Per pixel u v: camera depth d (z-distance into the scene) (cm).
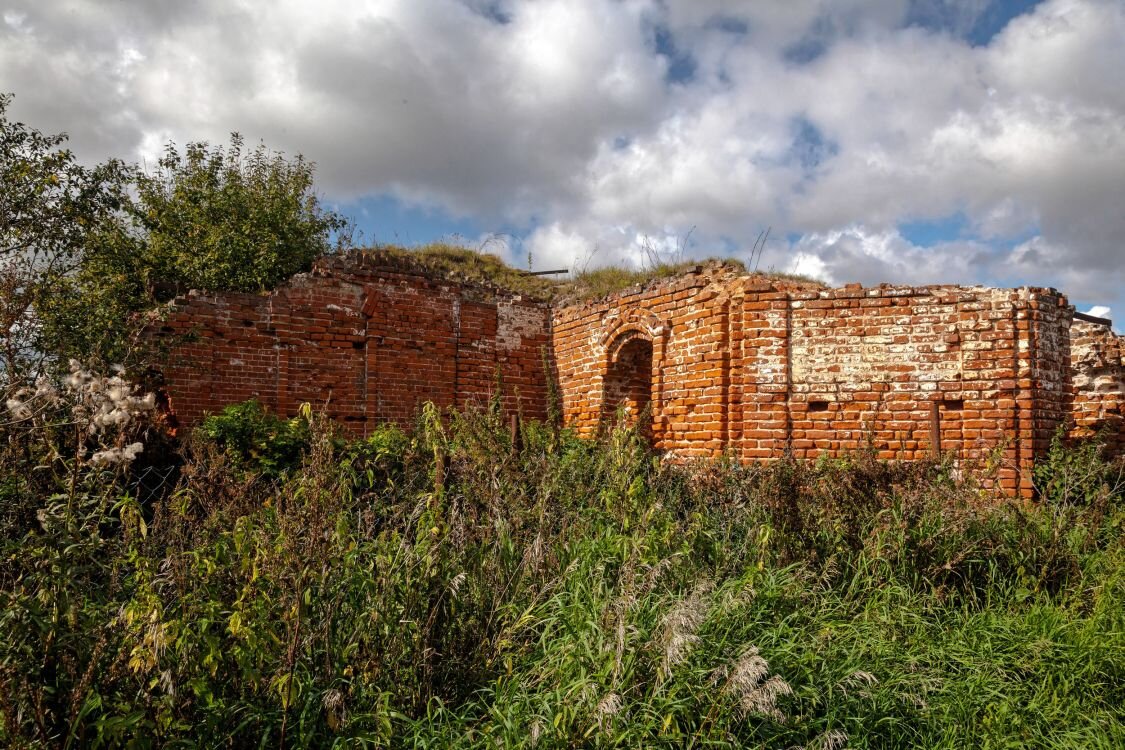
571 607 397
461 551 426
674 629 318
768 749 330
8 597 262
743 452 1012
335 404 1275
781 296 1007
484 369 1434
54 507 297
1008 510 620
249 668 289
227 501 473
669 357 1164
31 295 702
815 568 524
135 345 677
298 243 1677
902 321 952
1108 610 497
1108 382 1097
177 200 1658
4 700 245
